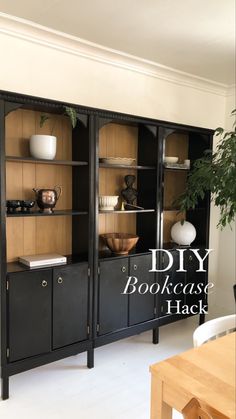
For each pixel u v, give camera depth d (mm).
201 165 2943
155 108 3258
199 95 3586
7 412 2129
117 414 2133
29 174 2568
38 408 2172
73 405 2207
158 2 2094
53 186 2684
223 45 2693
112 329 2689
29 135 2549
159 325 3004
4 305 2172
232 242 3775
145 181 3068
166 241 3463
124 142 3076
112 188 3059
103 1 2082
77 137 2643
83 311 2523
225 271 3857
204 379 1277
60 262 2467
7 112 2117
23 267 2348
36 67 2547
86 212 2549
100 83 2887
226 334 1709
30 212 2336
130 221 3168
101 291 2611
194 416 948
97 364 2699
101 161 2779
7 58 2414
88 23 2363
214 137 3707
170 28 2432
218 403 1146
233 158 2709
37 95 2564
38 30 2439
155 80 3232
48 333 2361
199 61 3012
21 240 2578
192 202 3055
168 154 3408
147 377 2529
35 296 2289
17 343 2236
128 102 3068
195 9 2176
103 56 2844
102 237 2939
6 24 2338
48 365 2672
